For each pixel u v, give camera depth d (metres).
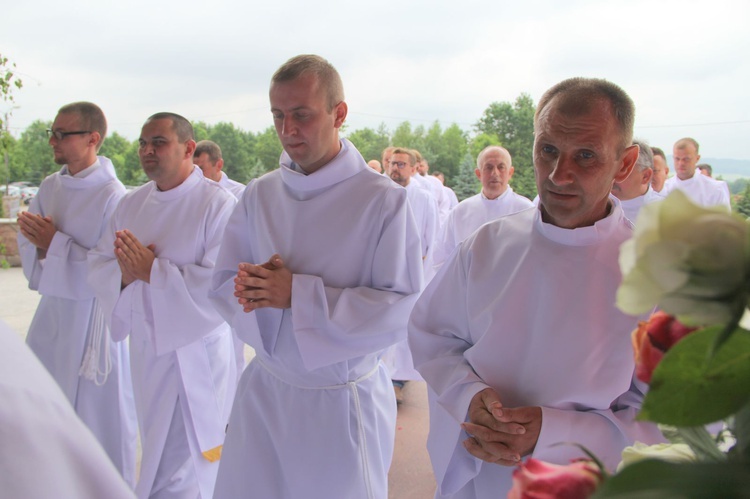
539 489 0.53
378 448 2.22
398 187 2.20
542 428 1.41
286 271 2.05
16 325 6.45
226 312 2.35
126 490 0.70
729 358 0.50
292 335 2.13
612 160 1.43
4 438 0.62
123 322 2.98
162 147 2.93
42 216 3.55
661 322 0.58
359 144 36.44
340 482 2.14
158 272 2.80
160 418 2.91
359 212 2.15
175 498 2.93
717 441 0.61
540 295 1.56
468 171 25.52
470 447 1.47
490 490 1.62
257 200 2.31
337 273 2.15
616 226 1.58
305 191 2.20
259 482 2.19
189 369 2.92
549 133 1.44
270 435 2.20
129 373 3.41
